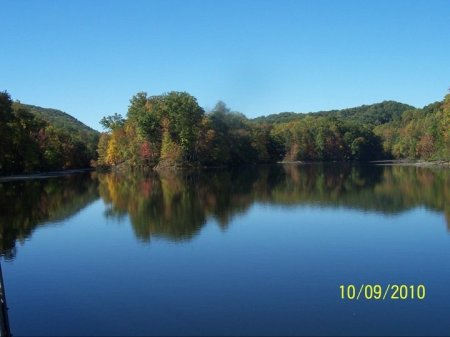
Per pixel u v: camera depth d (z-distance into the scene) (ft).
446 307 55.77
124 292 62.95
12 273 73.31
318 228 103.35
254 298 59.67
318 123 542.16
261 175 284.61
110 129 423.64
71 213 131.54
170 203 148.77
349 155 536.42
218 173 314.55
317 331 49.52
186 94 377.71
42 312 56.54
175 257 80.28
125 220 118.01
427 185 188.55
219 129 404.36
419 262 75.56
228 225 107.96
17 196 173.58
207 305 57.47
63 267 75.82
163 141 364.79
